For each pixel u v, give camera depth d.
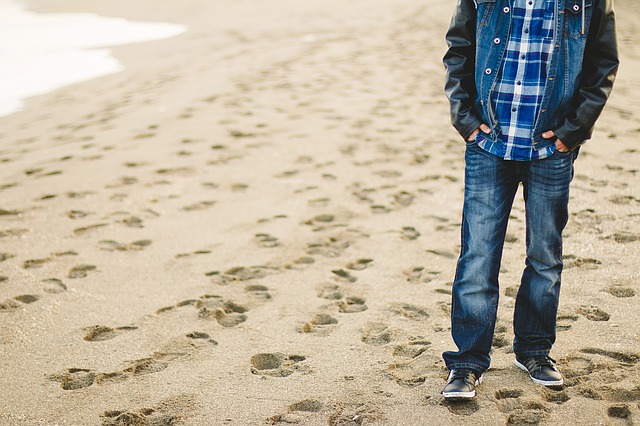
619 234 4.26
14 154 6.51
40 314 3.49
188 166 5.90
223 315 3.49
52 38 14.45
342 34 13.23
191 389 2.83
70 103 8.88
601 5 2.39
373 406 2.66
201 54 12.06
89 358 3.08
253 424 2.58
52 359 3.07
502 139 2.54
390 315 3.44
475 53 2.58
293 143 6.48
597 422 2.49
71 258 4.19
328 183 5.45
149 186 5.45
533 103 2.49
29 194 5.32
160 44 13.45
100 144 6.66
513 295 3.55
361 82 9.07
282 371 2.96
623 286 3.58
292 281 3.86
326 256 4.18
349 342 3.18
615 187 5.12
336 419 2.59
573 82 2.46
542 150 2.50
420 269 3.97
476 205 2.61
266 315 3.48
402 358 3.03
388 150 6.27
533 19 2.46
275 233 4.54
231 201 5.12
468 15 2.56
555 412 2.56
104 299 3.66
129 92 9.27
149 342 3.22
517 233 4.38
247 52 11.88
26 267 4.06
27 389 2.84
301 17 16.12
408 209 4.90
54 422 2.62
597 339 3.07
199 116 7.55
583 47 2.44
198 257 4.20
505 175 2.59
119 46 13.35
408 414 2.60
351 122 7.18
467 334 2.66
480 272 2.61
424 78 9.28
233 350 3.14
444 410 2.61
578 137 2.46
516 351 2.83
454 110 2.59
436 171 5.70
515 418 2.54
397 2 17.48
